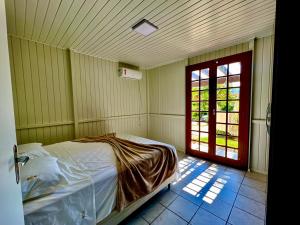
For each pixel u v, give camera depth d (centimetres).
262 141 247
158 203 182
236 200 185
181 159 318
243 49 258
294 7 46
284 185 49
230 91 274
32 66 239
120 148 204
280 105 48
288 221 49
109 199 133
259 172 253
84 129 307
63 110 277
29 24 190
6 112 57
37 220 94
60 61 270
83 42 249
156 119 428
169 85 384
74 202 111
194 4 159
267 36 232
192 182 228
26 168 115
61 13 167
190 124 341
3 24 60
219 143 295
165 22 193
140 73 398
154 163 183
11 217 56
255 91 249
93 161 165
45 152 165
